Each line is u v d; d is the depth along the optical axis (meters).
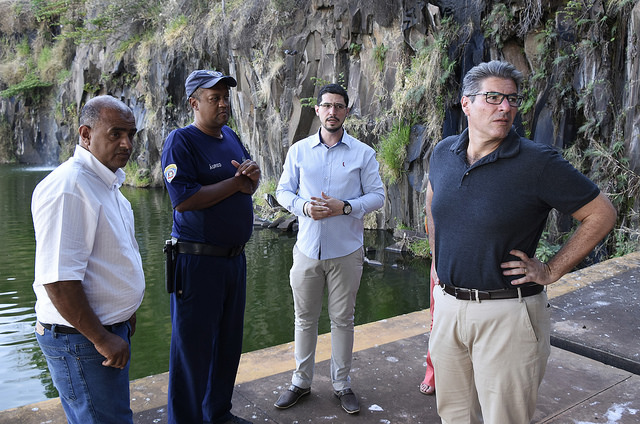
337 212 2.71
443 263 2.00
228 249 2.46
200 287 2.39
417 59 10.84
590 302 4.16
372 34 12.18
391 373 3.17
